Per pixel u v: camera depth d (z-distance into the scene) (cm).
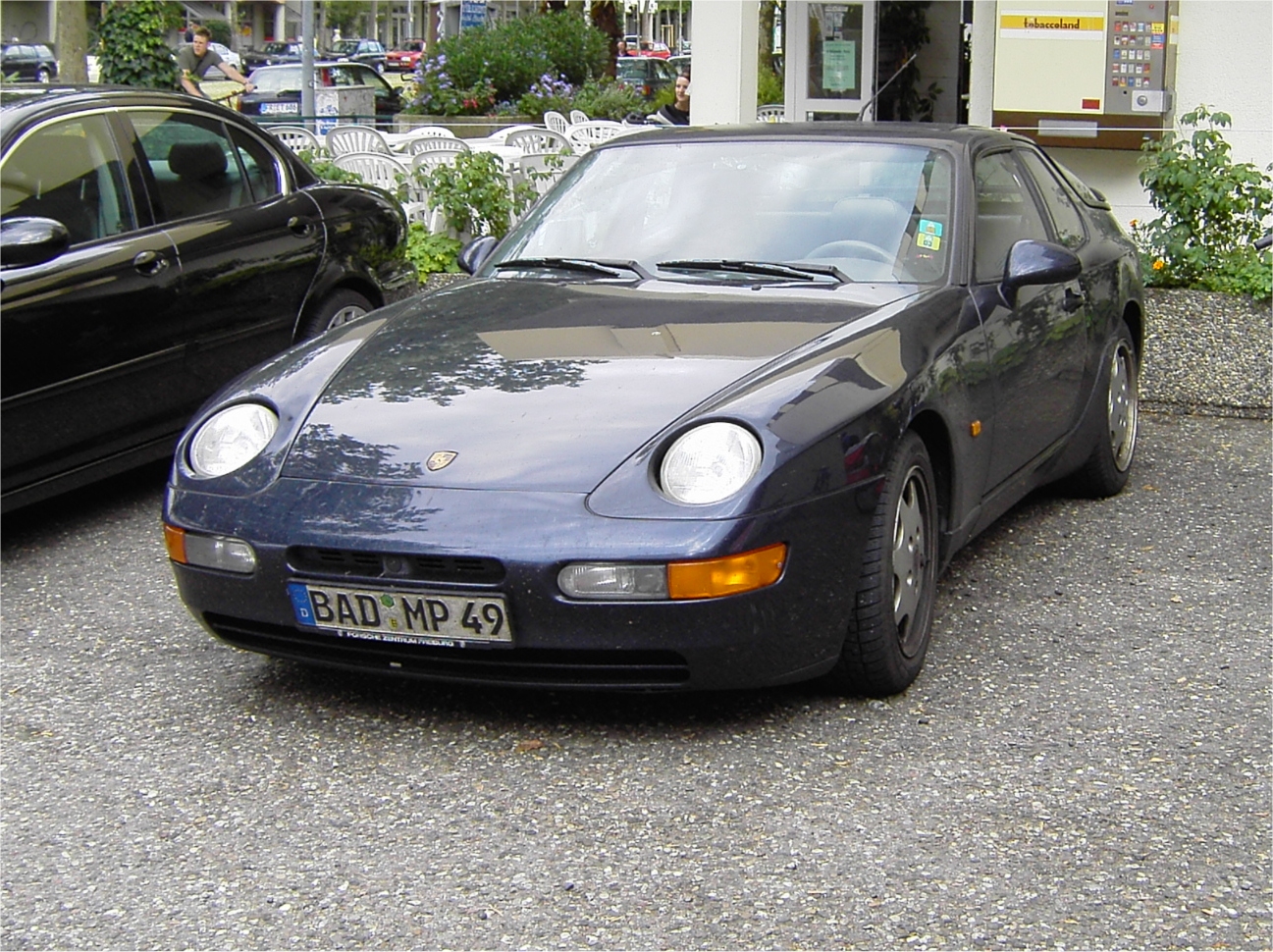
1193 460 655
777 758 354
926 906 288
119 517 589
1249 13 907
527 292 450
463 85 2233
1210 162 780
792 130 505
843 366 377
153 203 584
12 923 290
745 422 349
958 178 476
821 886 296
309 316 641
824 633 360
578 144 1454
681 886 297
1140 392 758
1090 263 554
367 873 306
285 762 360
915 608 397
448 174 934
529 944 278
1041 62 930
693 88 1098
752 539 338
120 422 559
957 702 388
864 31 1230
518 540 338
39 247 514
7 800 343
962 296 443
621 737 367
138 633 456
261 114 2002
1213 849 310
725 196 479
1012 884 296
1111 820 322
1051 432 511
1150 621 452
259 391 401
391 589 349
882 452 369
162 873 308
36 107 561
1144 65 916
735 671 347
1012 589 483
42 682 416
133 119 592
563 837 319
